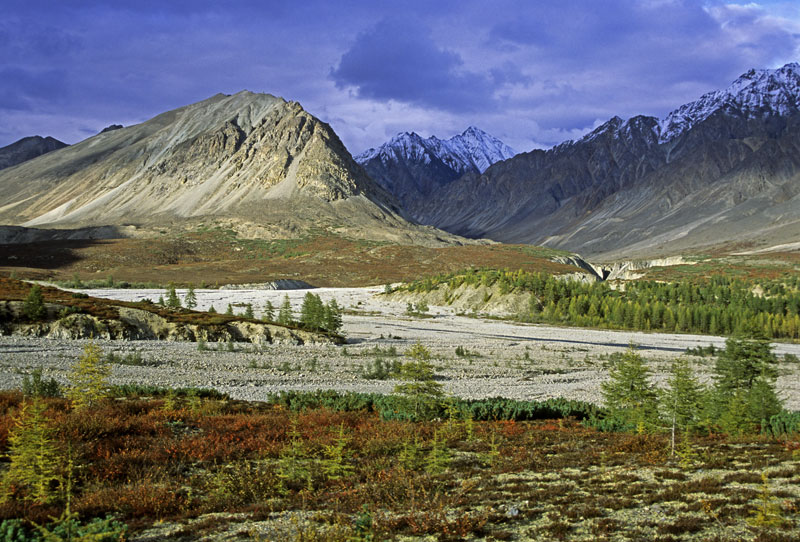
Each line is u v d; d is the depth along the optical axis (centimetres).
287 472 2061
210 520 1577
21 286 7512
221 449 2317
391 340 8488
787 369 6931
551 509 1655
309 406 3581
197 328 6981
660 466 2216
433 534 1471
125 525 1415
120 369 4709
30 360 4709
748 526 1467
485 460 2347
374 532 1472
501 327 11300
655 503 1698
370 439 2603
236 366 5369
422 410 3406
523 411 3647
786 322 11744
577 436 2969
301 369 5528
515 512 1590
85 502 1645
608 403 3581
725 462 2248
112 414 2705
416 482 1961
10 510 1525
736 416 3228
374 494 1833
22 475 1692
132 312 6900
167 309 7612
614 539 1409
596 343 9431
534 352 7856
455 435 2845
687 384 2900
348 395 3888
